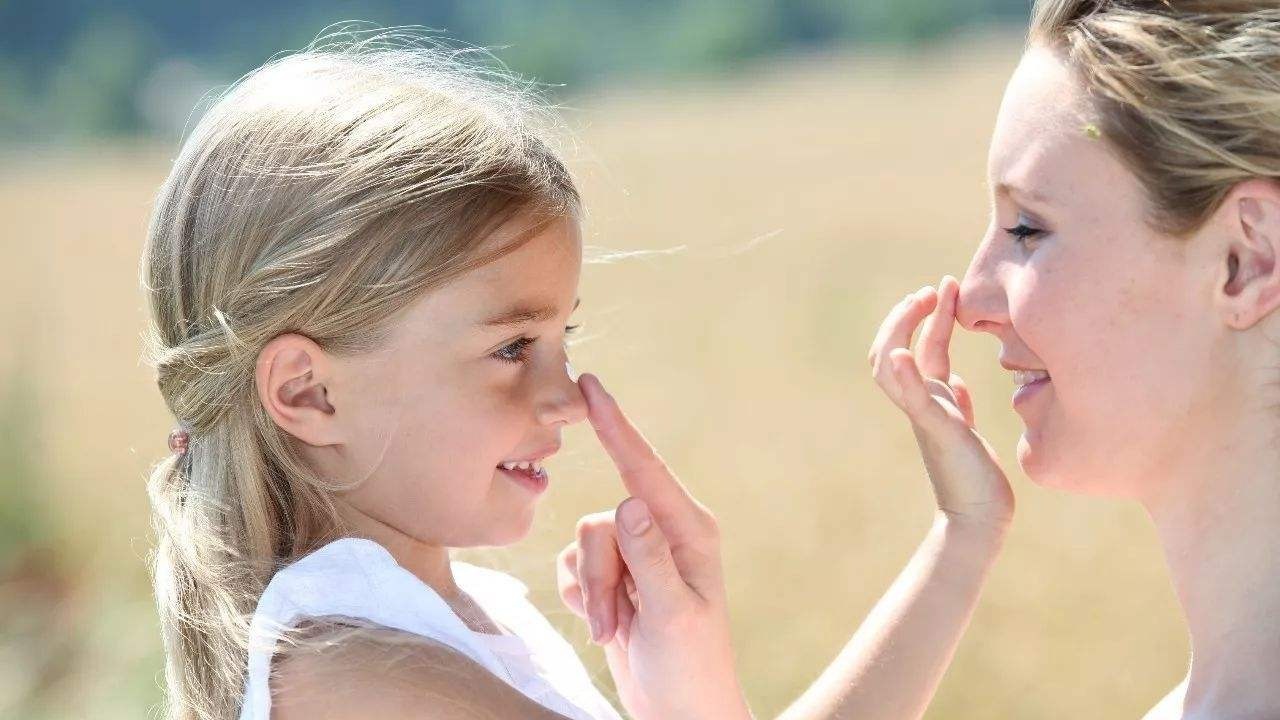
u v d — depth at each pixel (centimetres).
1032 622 644
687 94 5066
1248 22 150
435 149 182
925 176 2747
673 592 185
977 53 5178
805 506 882
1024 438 172
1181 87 151
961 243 2039
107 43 6844
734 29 6788
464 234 178
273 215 180
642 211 2409
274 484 182
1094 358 159
